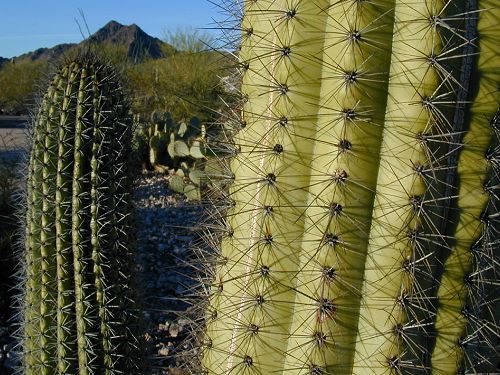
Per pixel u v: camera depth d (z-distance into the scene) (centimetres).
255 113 215
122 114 353
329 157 199
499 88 195
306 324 205
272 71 208
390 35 193
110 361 346
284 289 209
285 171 206
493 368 214
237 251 220
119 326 348
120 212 344
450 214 200
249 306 213
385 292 196
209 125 269
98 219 336
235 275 220
